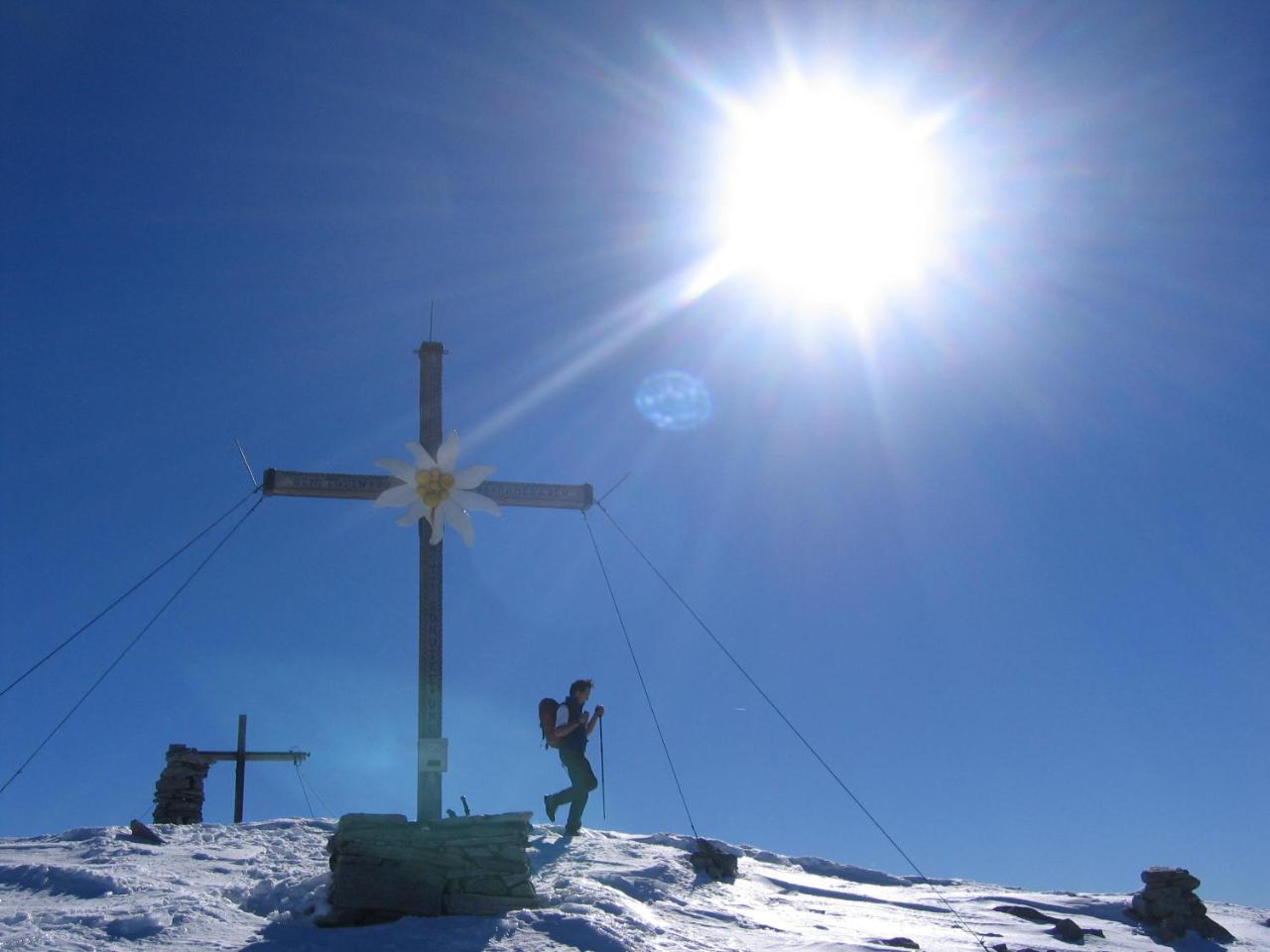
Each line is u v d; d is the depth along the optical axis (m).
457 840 9.12
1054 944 11.16
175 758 17.45
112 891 9.47
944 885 14.91
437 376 10.89
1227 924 13.95
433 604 10.22
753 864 14.02
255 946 7.96
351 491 10.84
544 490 11.16
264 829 13.06
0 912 8.64
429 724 9.90
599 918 8.93
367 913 8.73
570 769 12.97
